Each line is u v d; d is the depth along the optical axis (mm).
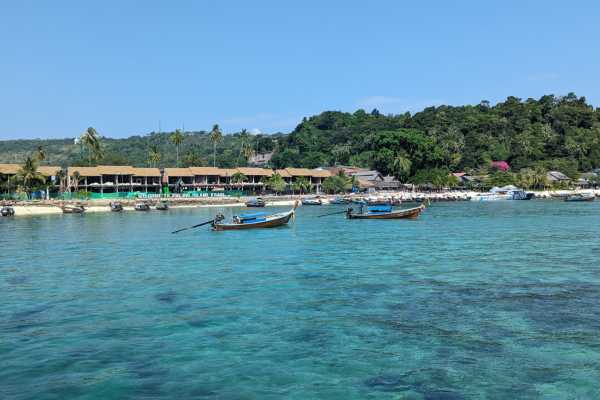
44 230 67062
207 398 14820
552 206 116500
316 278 30875
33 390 15391
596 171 187250
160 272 33719
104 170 131875
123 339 19703
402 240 50344
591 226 64250
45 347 18938
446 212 96188
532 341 18969
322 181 161125
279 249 44406
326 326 21000
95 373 16531
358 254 40781
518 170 193125
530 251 41594
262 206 123875
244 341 19297
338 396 14867
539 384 15500
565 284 28422
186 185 144250
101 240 53812
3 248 47625
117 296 26812
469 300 24984
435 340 19203
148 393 15133
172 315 22938
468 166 196625
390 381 15781
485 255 39625
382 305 24203
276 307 24016
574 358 17359
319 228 64125
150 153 170750
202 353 18156
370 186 165875
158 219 87000
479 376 16062
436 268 33906
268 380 15922
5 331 20875
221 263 37031
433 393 15008
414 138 184750
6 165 124875
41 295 27297
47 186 122500
